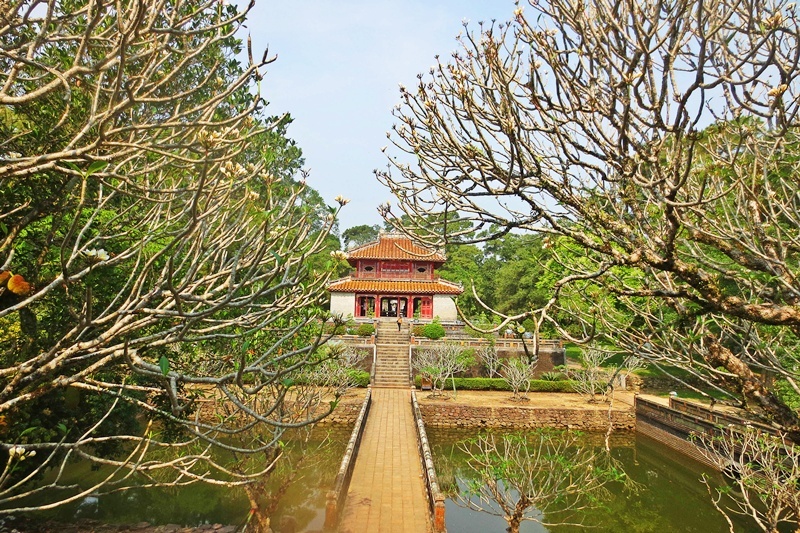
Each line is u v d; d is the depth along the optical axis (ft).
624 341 21.21
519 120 16.92
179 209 24.58
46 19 10.93
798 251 20.29
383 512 40.11
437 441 76.59
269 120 21.09
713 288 16.06
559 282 16.43
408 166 20.22
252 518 33.30
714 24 13.98
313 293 14.94
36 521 36.35
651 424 77.71
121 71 10.26
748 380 17.89
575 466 40.40
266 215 13.10
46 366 12.77
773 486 29.09
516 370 93.81
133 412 36.96
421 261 148.25
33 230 23.70
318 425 81.25
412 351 111.04
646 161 16.16
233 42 24.06
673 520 47.57
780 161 21.34
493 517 47.39
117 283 24.79
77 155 10.77
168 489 46.93
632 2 14.34
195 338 13.55
